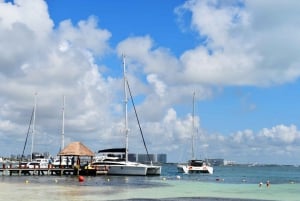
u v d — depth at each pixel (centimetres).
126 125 8612
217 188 5897
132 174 8200
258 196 4731
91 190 4984
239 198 4472
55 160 10962
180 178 8375
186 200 4131
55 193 4531
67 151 8325
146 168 8200
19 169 8231
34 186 5484
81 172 8269
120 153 8650
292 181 8669
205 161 11919
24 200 3850
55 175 8356
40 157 11562
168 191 5134
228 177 10400
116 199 4059
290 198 4541
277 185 6944
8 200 3844
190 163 11169
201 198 4372
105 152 8762
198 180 8025
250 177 10969
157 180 7375
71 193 4566
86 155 8388
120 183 6362
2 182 6200
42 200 3869
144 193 4769
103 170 8212
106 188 5338
